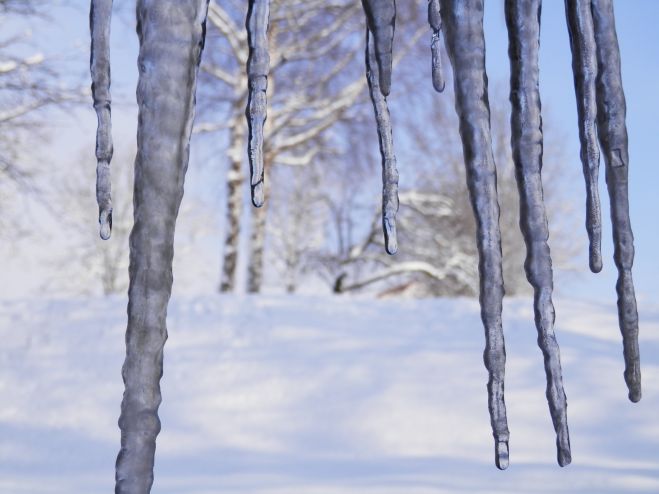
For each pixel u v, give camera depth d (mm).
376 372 10422
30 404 9461
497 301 1341
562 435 1363
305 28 21047
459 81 1355
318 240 30000
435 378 10211
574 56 1438
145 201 1224
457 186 25422
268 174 21812
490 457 7777
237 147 20688
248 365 10641
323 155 22688
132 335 1220
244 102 20500
